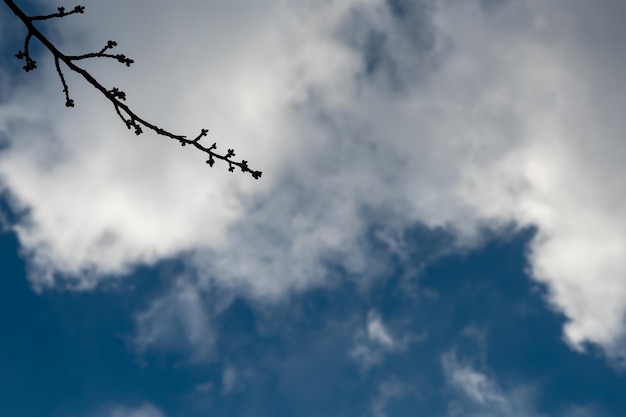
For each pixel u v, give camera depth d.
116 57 6.28
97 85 6.20
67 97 6.34
